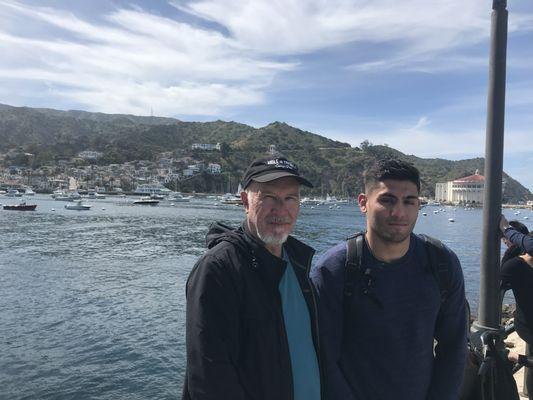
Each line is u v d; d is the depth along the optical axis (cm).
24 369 506
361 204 121
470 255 1694
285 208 105
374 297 109
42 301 817
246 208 110
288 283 107
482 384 136
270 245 106
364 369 110
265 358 95
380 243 111
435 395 113
